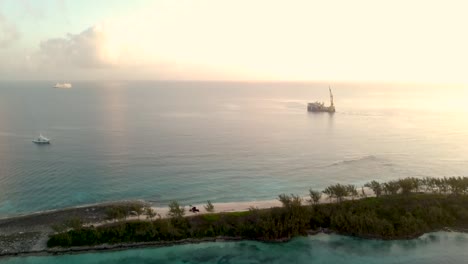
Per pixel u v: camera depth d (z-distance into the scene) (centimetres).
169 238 9281
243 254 8888
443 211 10238
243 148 19688
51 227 9600
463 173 15362
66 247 8788
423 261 8694
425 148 19825
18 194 12506
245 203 11475
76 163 16288
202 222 9819
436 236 9638
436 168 16062
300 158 17562
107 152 18400
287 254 8912
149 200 12094
